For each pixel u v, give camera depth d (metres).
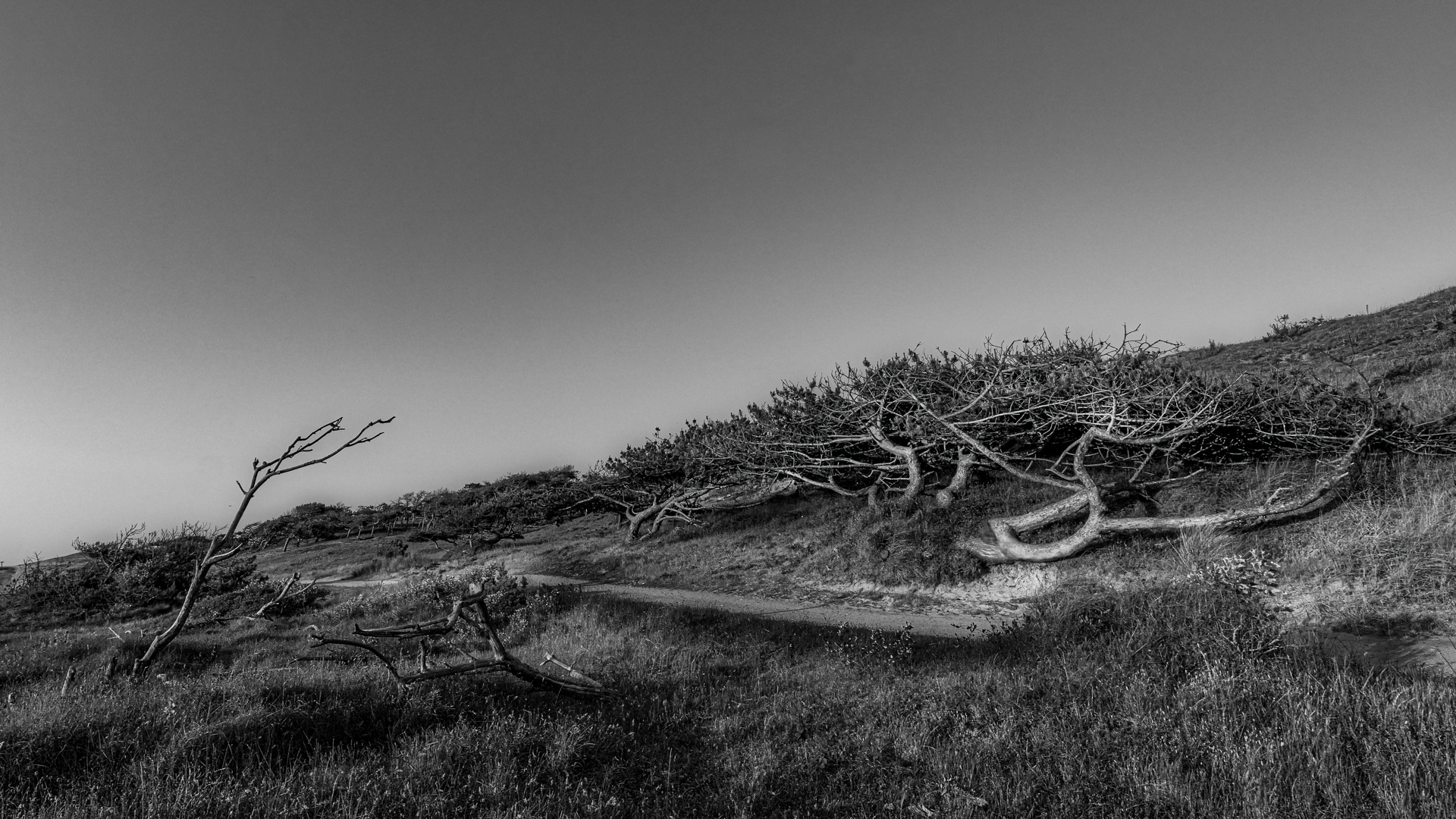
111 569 22.02
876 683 7.86
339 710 6.46
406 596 16.53
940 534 16.41
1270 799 4.31
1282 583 11.09
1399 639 8.78
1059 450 20.55
